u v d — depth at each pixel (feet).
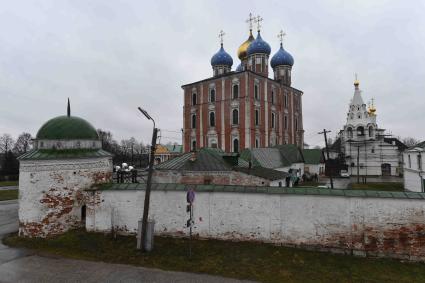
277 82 178.70
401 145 182.91
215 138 163.02
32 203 48.93
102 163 55.77
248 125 150.61
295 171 121.19
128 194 49.14
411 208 39.70
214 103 164.25
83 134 54.13
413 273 35.81
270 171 81.10
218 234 45.80
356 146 158.40
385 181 133.90
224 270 36.52
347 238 41.55
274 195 44.14
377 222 40.70
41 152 50.62
